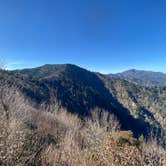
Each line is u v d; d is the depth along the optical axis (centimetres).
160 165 820
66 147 852
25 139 748
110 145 889
